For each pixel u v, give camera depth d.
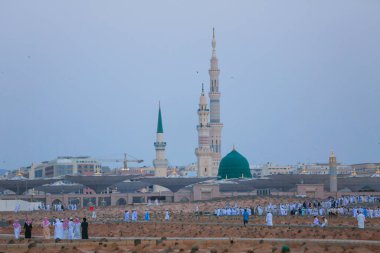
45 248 116.12
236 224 181.50
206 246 115.88
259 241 120.94
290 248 111.00
